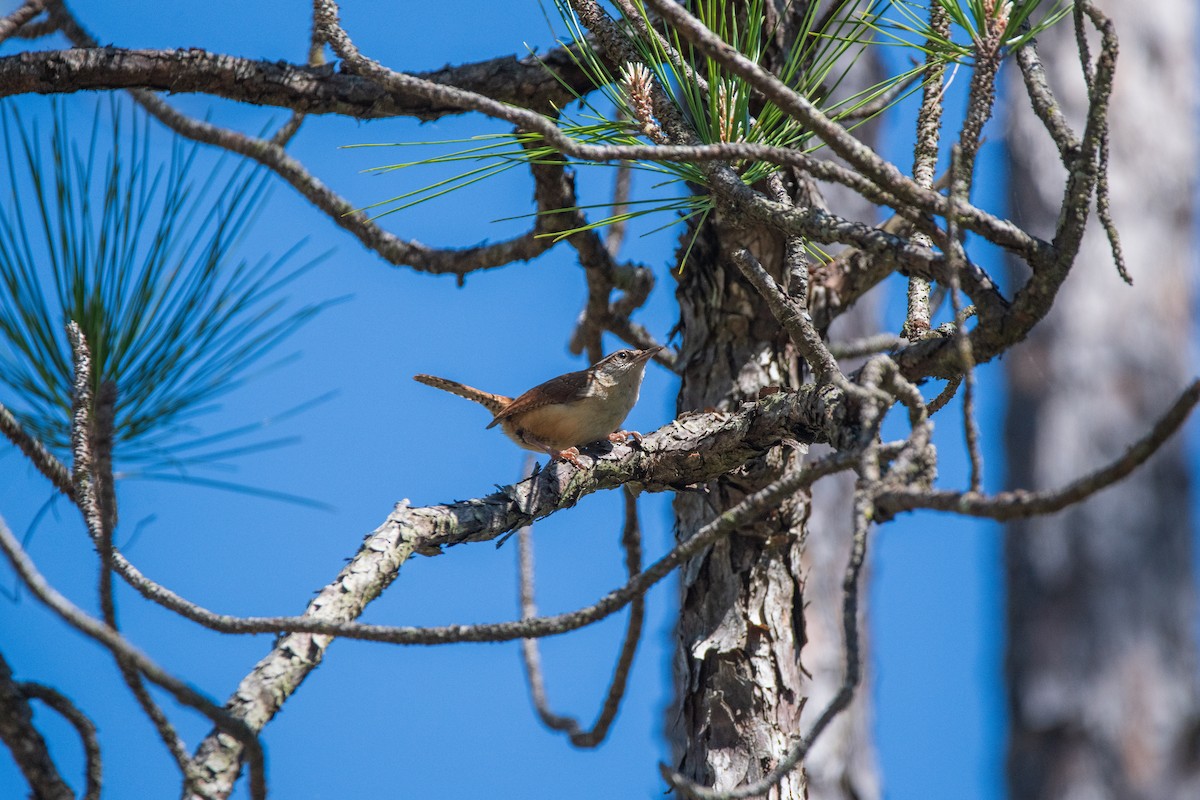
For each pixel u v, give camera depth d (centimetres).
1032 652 1984
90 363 821
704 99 824
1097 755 1884
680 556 579
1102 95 613
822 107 881
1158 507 2012
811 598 1758
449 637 596
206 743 666
